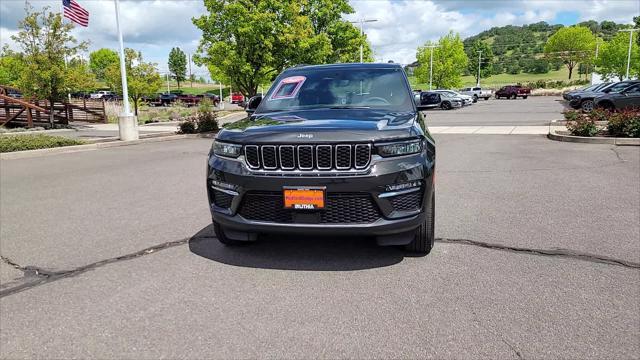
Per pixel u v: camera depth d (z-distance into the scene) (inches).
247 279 148.8
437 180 303.7
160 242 188.9
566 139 501.4
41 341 114.2
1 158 485.1
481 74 4709.6
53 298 138.3
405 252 168.7
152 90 1325.0
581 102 976.3
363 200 142.1
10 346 112.3
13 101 958.4
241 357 105.2
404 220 144.5
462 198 251.6
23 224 221.3
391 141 143.1
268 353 106.6
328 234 144.1
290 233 146.7
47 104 1144.2
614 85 928.9
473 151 443.8
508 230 193.0
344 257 165.6
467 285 140.2
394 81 197.6
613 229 191.8
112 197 279.0
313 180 140.3
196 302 133.2
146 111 1416.1
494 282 141.9
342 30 1455.5
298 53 820.6
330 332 115.0
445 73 2898.6
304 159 142.5
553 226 197.3
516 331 113.4
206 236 195.9
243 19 741.9
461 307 126.4
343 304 129.9
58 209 250.7
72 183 329.7
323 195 140.3
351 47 1489.9
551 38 4254.4
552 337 110.4
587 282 140.5
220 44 741.9
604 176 304.5
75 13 777.6
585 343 107.6
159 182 326.0
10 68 1030.4
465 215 217.2
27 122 1039.6
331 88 197.6
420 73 2974.9
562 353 103.9
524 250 169.2
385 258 163.8
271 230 147.5
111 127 1002.7
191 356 106.0
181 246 183.2
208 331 117.0
